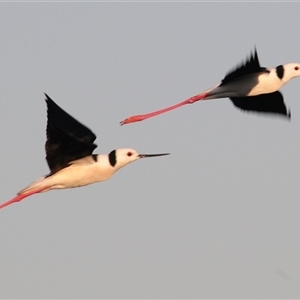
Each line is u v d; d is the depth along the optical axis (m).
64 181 15.80
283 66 17.88
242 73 17.83
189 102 18.42
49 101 15.37
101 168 15.96
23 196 15.83
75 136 15.39
